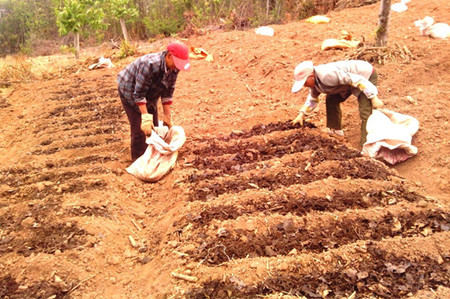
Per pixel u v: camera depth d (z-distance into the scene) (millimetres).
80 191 4016
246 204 3559
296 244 3035
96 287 2861
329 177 3801
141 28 17828
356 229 3160
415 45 6559
